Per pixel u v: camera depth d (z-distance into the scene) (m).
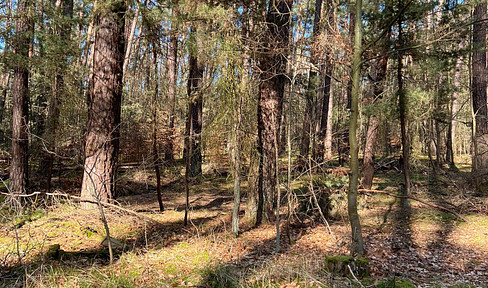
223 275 5.03
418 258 5.96
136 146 14.67
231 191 14.00
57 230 7.30
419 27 8.48
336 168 9.66
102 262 5.73
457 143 27.89
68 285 4.50
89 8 9.62
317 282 4.45
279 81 8.48
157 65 9.34
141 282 4.86
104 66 9.03
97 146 8.88
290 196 7.30
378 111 9.16
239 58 7.11
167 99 11.17
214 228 8.26
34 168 14.31
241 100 7.18
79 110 10.59
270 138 8.63
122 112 17.50
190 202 12.23
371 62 10.72
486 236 7.14
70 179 12.70
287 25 8.27
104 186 8.80
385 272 5.19
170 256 6.14
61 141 10.59
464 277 5.02
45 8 9.46
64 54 9.19
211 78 7.46
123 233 7.80
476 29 11.37
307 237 7.49
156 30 8.39
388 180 14.42
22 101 9.90
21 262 5.32
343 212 9.05
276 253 6.23
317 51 7.20
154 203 11.98
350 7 8.66
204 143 7.87
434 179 13.52
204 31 7.23
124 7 8.80
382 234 7.61
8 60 9.15
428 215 9.04
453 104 19.47
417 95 8.41
